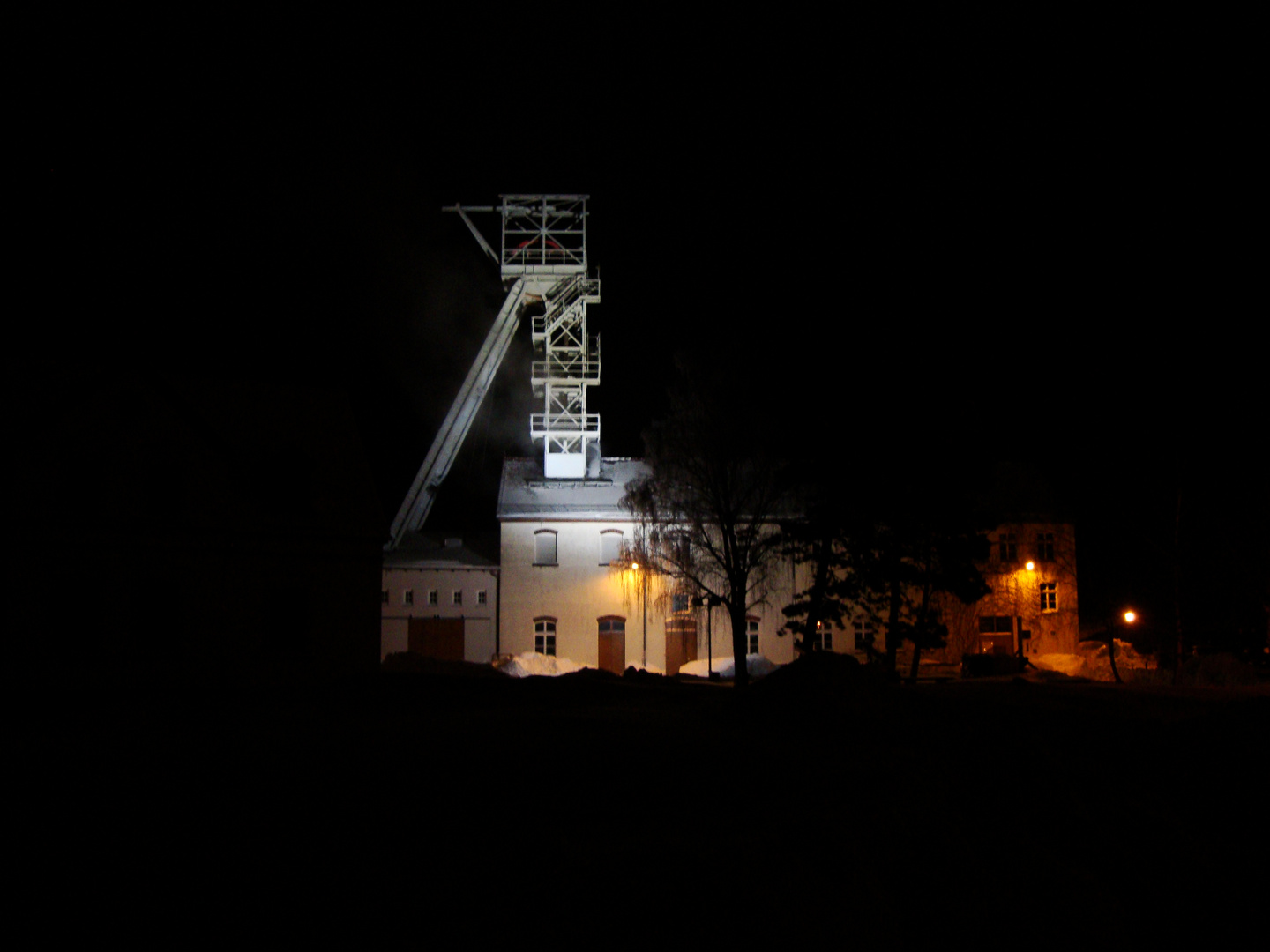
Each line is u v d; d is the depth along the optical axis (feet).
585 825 31.17
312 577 110.52
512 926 23.67
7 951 21.44
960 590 137.59
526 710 69.36
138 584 100.07
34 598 94.99
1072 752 58.70
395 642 168.96
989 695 99.09
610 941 23.85
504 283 187.83
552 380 180.86
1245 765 53.98
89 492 99.50
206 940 22.35
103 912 23.54
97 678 96.37
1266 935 39.32
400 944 22.53
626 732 53.36
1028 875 37.24
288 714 64.28
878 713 57.62
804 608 135.13
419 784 36.91
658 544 149.28
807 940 26.48
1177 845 44.39
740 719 58.70
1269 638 180.86
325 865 26.89
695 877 26.91
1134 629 198.49
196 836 29.09
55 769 38.78
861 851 32.32
